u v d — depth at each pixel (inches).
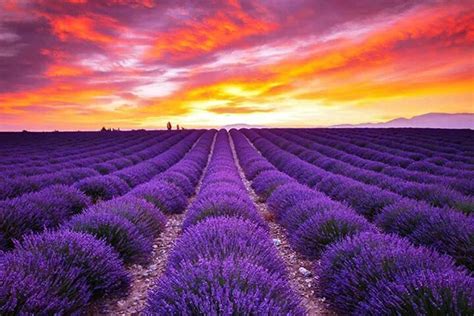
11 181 337.4
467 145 872.3
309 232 194.2
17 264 114.8
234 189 307.6
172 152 882.8
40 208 223.1
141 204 253.3
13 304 89.5
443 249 171.6
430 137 1135.0
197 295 85.7
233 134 1974.7
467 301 89.9
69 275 116.7
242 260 115.3
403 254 126.0
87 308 130.5
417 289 96.0
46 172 536.1
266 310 80.5
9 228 184.2
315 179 443.8
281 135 1574.8
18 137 1688.0
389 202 273.3
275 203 307.1
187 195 429.7
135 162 732.7
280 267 137.4
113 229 181.8
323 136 1350.9
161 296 98.5
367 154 752.3
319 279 151.8
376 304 101.9
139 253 187.2
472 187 337.1
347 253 143.0
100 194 338.0
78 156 783.7
